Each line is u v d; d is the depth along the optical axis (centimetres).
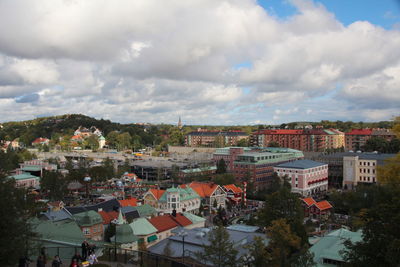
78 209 11506
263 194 18988
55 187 17062
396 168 5212
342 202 15750
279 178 19988
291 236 7425
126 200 14112
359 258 4769
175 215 11238
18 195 4703
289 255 7719
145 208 12694
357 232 8856
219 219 13375
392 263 4069
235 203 17288
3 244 4288
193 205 15562
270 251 7712
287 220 9375
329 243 8294
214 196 16625
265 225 10175
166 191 14812
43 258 4697
